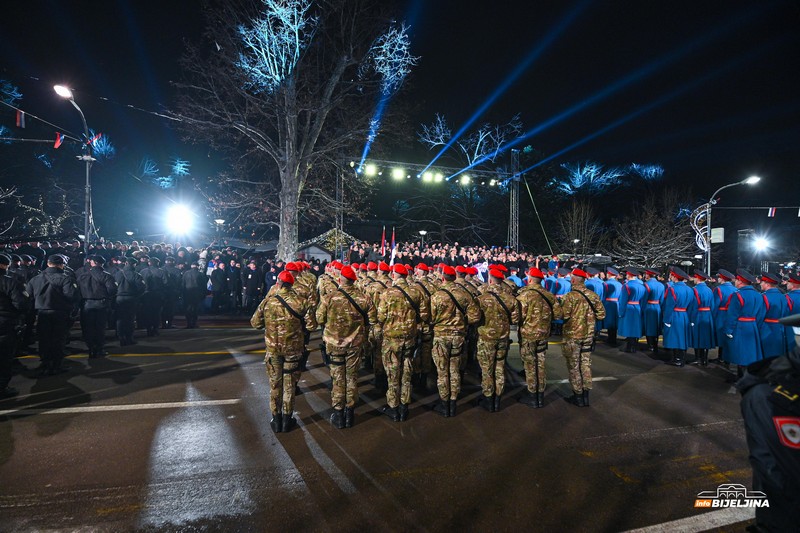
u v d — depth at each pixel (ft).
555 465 14.20
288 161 60.18
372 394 21.74
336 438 16.11
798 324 5.41
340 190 66.80
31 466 13.57
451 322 18.52
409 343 18.08
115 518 11.03
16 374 23.61
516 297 20.18
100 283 27.17
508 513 11.47
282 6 54.44
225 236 96.78
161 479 12.93
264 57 56.75
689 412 19.38
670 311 28.04
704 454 15.19
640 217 115.14
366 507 11.65
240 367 25.45
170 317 39.58
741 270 24.54
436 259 63.98
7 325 19.65
